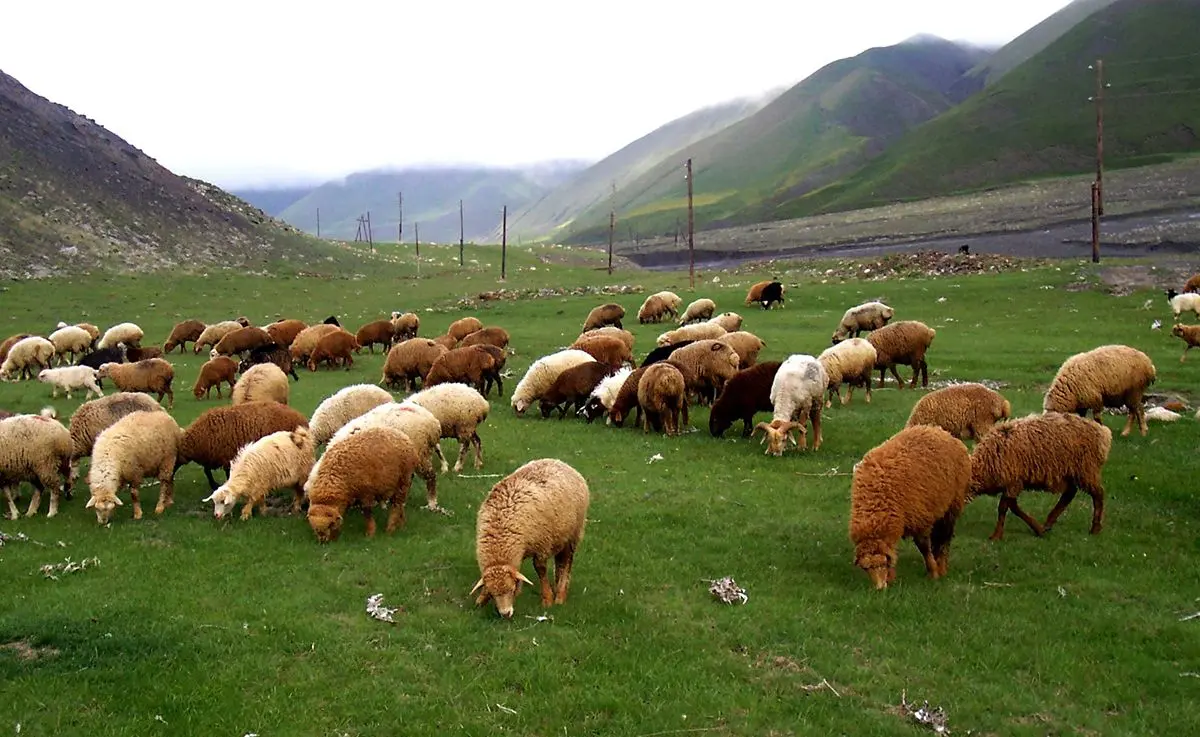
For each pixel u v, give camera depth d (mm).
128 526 14180
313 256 92562
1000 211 120000
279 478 14547
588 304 53000
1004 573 11680
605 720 8531
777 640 10062
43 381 30453
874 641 9930
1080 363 16891
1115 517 13578
